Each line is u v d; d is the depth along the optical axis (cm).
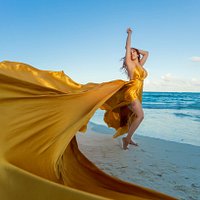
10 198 211
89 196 203
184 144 655
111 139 676
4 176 214
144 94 5712
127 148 575
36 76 370
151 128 1045
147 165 446
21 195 210
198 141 757
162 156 515
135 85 499
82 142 630
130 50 568
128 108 543
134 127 527
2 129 240
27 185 210
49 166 242
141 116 517
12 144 235
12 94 265
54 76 400
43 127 257
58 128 263
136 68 545
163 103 3409
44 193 206
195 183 364
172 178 382
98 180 296
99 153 522
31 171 234
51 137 255
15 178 212
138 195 273
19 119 252
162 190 335
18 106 260
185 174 403
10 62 359
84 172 311
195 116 1642
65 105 281
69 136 244
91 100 311
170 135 868
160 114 1811
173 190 337
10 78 268
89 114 261
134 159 482
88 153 519
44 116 264
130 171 409
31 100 268
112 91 376
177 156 520
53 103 275
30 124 253
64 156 317
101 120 1281
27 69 370
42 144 250
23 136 244
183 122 1282
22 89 276
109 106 525
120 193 267
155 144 642
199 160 491
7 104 257
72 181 281
